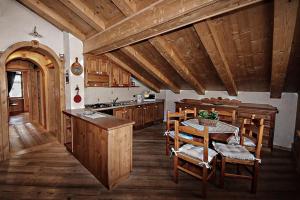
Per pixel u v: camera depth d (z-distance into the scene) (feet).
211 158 7.23
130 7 7.54
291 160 10.51
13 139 13.71
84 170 9.08
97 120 8.57
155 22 7.06
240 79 12.28
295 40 7.08
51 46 11.72
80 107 12.52
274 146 12.76
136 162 10.06
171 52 10.61
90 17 9.23
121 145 7.92
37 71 17.89
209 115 9.29
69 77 11.84
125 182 8.06
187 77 13.01
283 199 6.98
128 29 8.34
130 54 11.86
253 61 9.68
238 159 7.32
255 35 7.71
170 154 11.16
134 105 16.07
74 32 11.30
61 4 9.21
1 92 9.82
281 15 5.84
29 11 10.61
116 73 15.15
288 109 12.27
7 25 9.79
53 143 12.94
